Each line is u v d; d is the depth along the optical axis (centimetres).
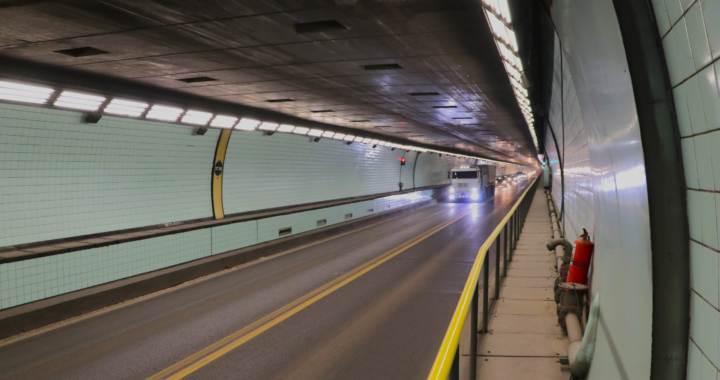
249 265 1237
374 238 1705
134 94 876
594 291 409
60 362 586
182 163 1227
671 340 185
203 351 617
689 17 156
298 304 836
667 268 185
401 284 969
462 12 519
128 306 847
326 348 618
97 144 960
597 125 322
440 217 2442
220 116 1145
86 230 969
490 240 514
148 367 566
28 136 823
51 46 608
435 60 738
